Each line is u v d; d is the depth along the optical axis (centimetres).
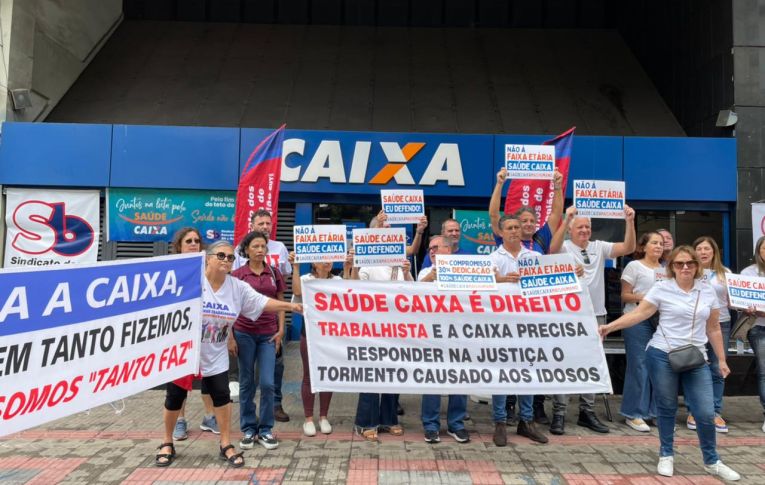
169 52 1211
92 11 1161
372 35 1327
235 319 431
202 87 1074
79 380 341
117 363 363
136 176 848
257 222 526
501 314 443
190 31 1318
